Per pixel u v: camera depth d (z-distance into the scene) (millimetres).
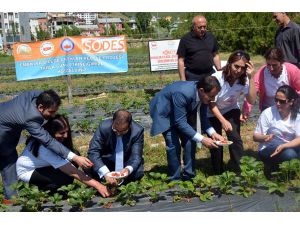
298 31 3730
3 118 2959
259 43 14477
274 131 3355
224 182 2879
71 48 7945
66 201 3010
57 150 2916
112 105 6785
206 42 4195
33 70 7895
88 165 2938
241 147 3457
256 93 3445
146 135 4996
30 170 3105
